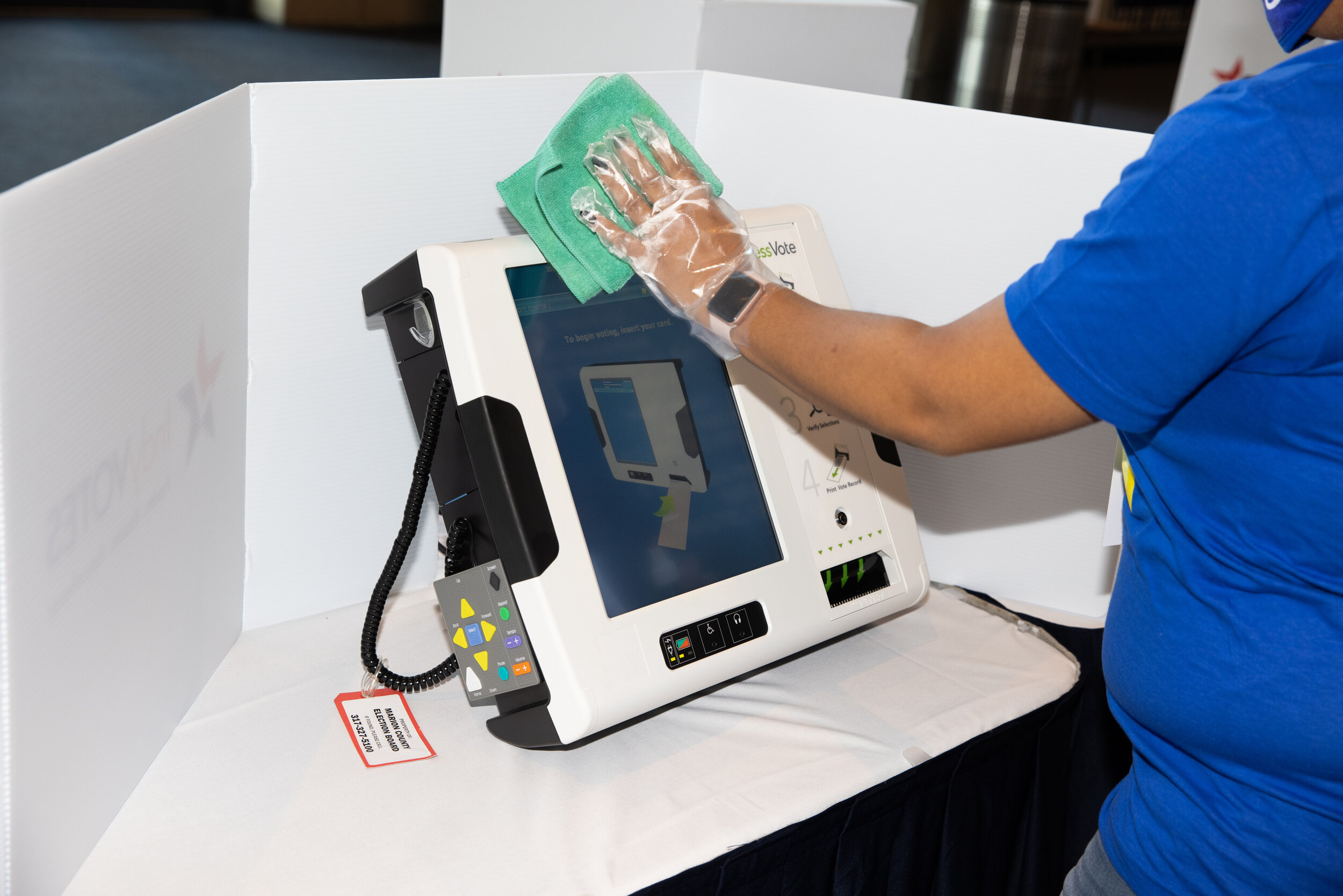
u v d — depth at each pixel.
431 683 0.92
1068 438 1.14
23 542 0.59
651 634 0.83
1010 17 3.98
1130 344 0.53
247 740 0.85
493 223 1.05
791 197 1.21
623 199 0.75
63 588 0.64
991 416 0.59
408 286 0.83
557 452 0.81
